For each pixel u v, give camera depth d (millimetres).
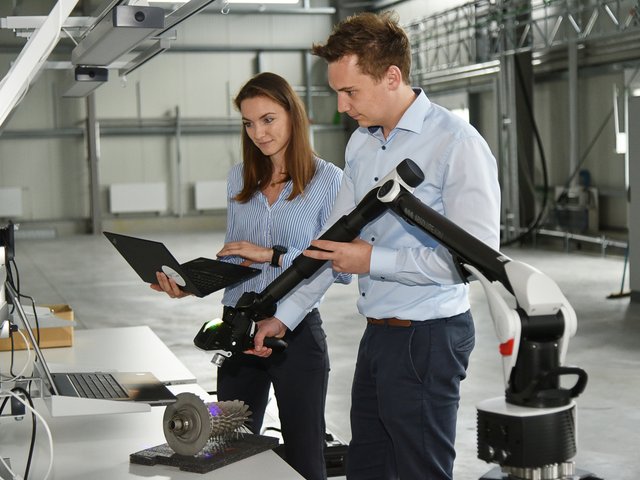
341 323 6137
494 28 10648
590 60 9594
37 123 12555
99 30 1667
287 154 2012
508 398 751
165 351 2406
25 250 10984
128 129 12984
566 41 9070
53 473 1415
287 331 1977
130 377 1836
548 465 717
